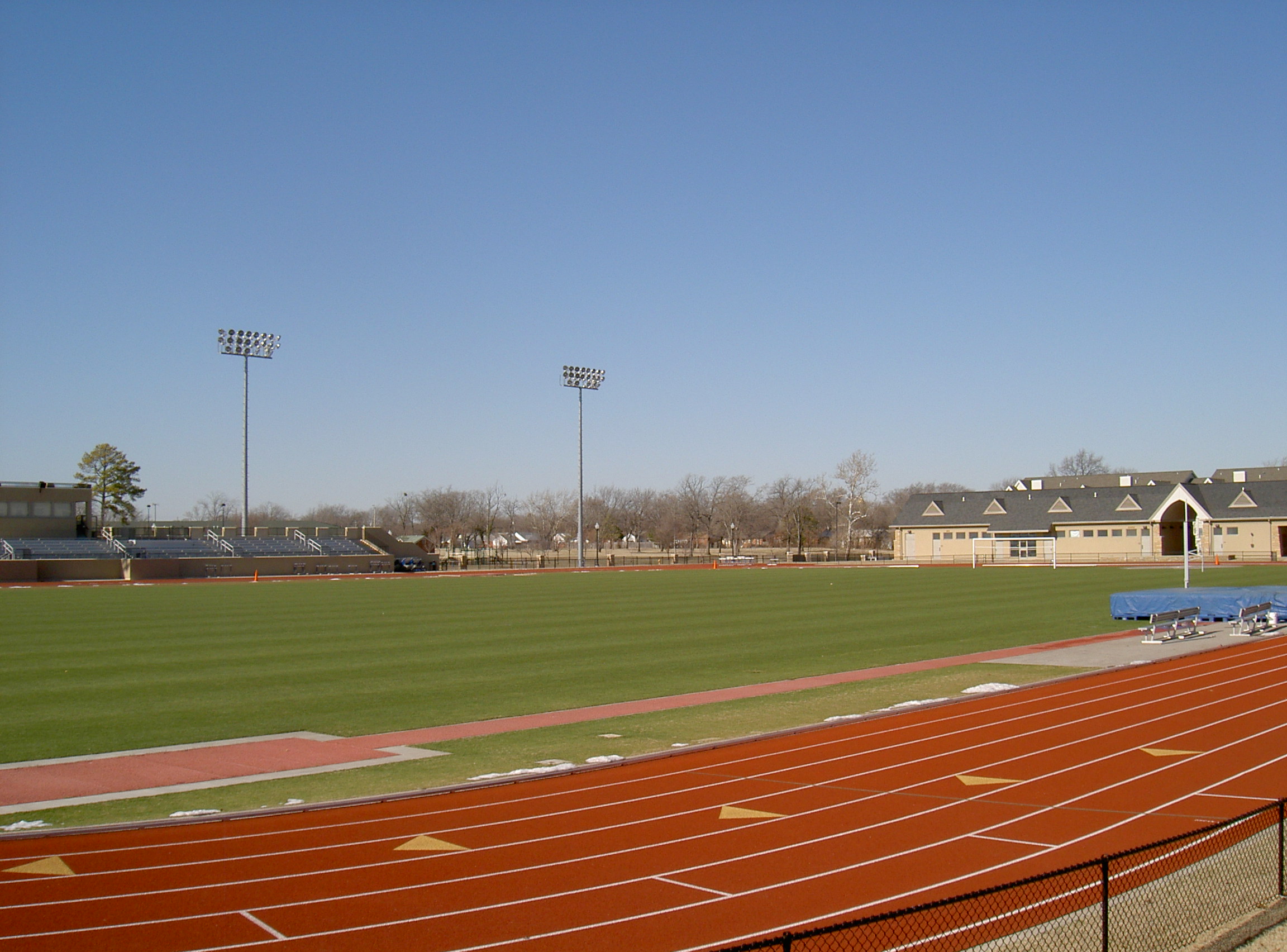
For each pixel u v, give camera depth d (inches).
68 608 1955.0
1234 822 374.3
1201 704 852.6
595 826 516.7
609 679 1069.8
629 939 371.6
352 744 758.5
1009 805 542.6
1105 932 324.2
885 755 674.2
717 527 7042.3
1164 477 5054.1
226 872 448.5
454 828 516.1
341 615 1806.1
